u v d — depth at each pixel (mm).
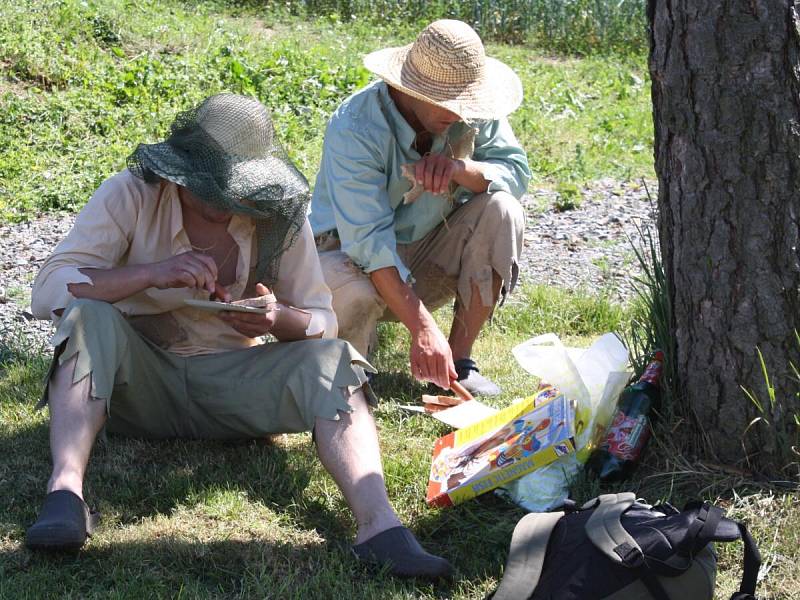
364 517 3346
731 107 3537
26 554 3227
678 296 3855
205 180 3510
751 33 3471
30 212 7977
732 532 2861
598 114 12266
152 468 3877
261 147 3678
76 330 3381
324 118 10422
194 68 11062
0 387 4746
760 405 3660
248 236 3820
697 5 3551
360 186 4418
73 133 9320
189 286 3562
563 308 6230
